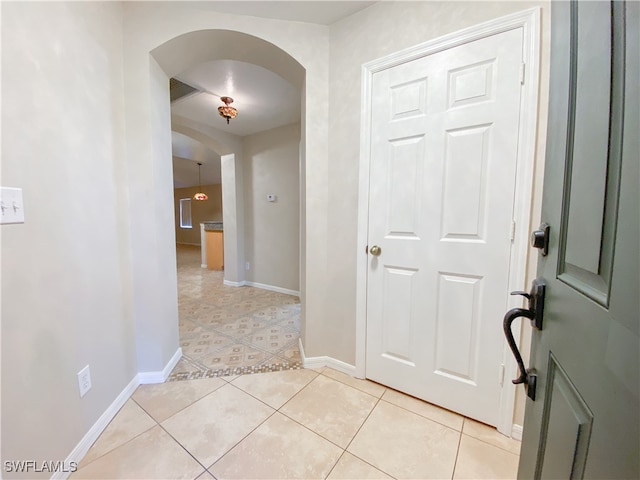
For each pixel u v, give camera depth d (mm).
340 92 1670
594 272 423
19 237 882
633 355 323
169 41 1554
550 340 585
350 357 1772
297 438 1261
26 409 901
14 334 863
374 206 1599
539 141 1156
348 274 1737
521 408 1260
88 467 1106
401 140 1486
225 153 4000
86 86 1221
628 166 352
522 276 1211
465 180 1320
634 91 344
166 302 1756
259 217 3979
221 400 1521
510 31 1182
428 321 1472
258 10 1562
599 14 431
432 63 1365
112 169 1409
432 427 1334
